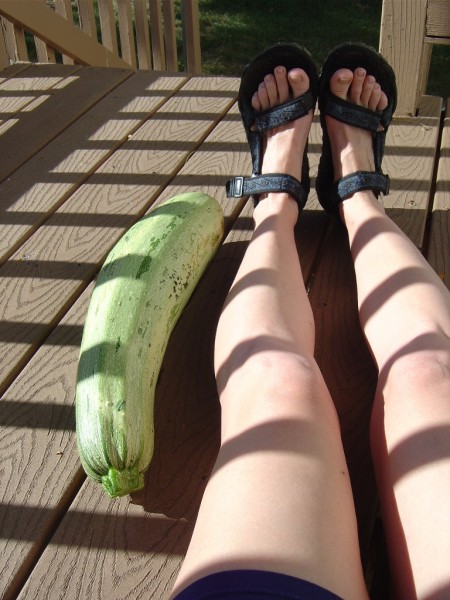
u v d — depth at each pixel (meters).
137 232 1.23
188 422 1.10
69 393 1.15
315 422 0.83
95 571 0.89
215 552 0.68
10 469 1.03
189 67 3.26
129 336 1.02
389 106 1.60
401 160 1.77
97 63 2.98
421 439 0.78
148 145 1.91
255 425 0.82
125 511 0.96
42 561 0.91
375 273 1.12
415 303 1.00
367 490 0.98
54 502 0.98
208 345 1.25
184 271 1.19
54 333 1.28
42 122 2.07
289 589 0.63
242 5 4.70
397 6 1.85
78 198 1.68
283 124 1.50
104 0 2.96
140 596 0.86
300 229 1.54
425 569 0.68
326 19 4.48
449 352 0.88
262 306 1.03
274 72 1.53
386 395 0.89
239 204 1.62
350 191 1.40
